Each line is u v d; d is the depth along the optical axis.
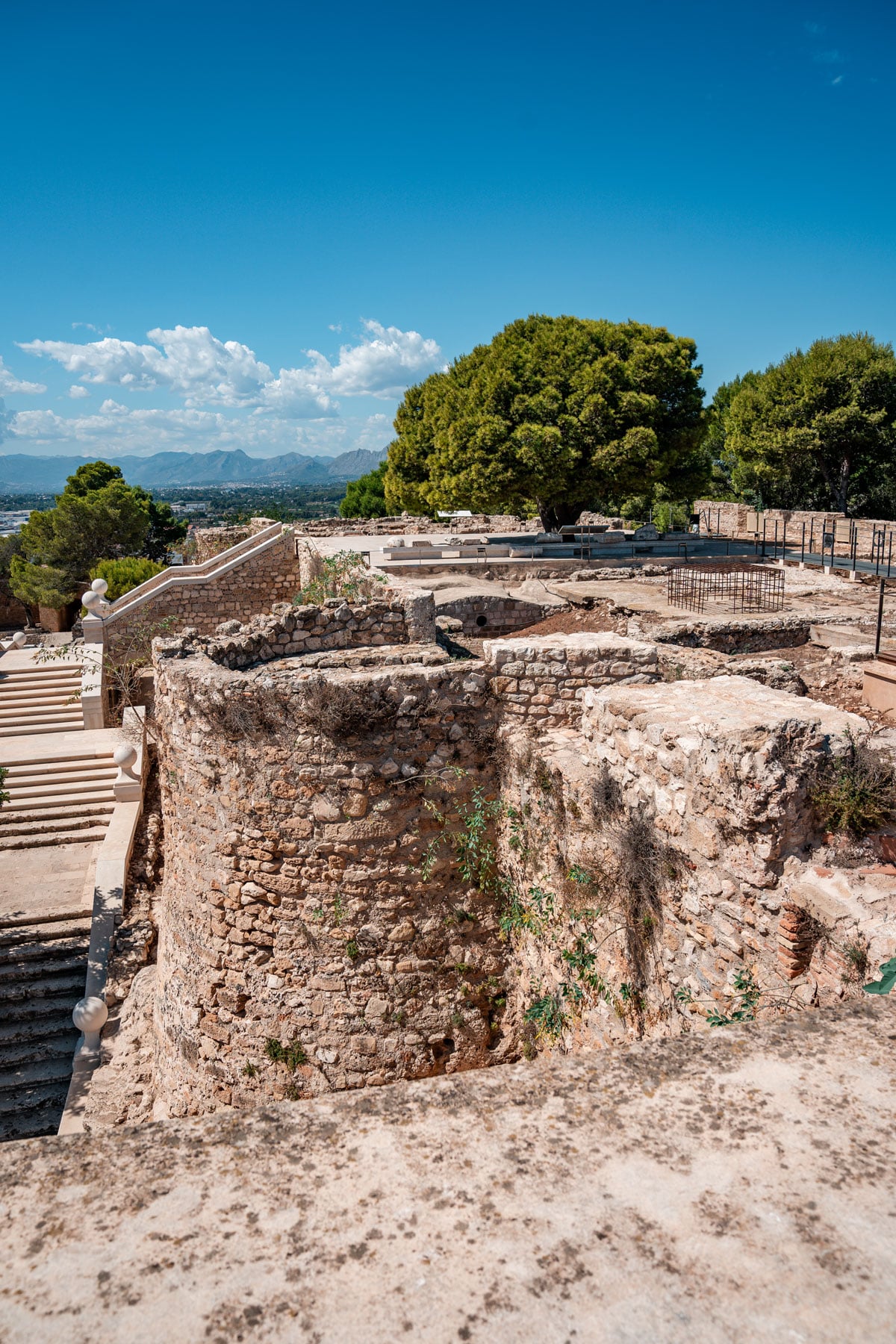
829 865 4.74
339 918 7.39
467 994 7.69
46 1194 1.88
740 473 44.06
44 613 40.59
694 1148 2.00
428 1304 1.62
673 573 21.31
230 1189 1.90
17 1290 1.64
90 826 15.95
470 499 28.48
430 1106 2.17
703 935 5.20
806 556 26.27
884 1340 1.55
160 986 9.19
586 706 6.79
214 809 7.70
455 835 7.56
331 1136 2.06
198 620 24.08
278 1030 7.67
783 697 6.35
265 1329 1.57
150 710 19.23
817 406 35.75
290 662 9.10
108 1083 9.60
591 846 6.30
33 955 12.55
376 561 21.86
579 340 28.28
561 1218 1.81
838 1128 2.06
